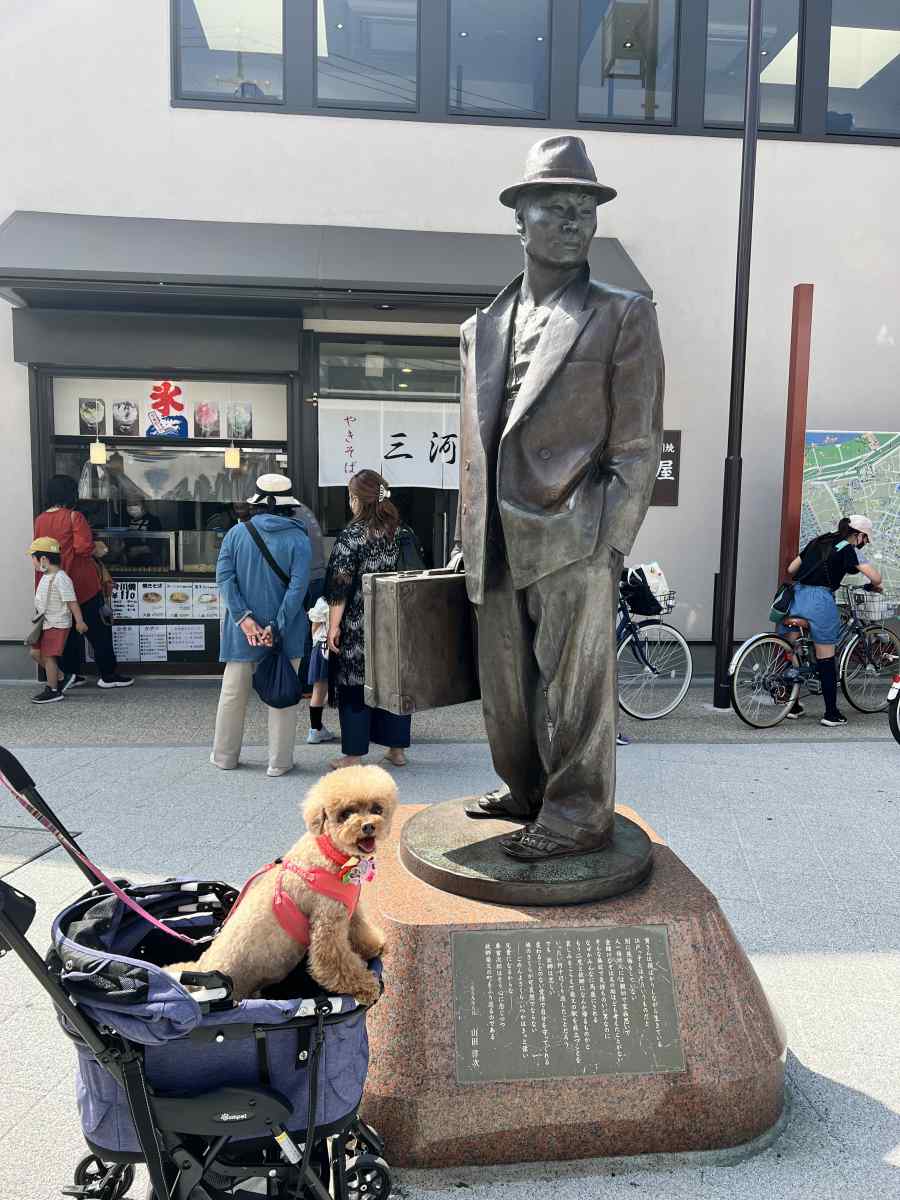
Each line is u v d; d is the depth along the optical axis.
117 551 8.95
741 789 5.79
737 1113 2.62
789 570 8.02
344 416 8.89
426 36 8.61
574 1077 2.57
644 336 2.87
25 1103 2.80
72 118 8.47
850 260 9.18
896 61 9.12
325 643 6.08
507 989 2.64
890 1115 2.79
